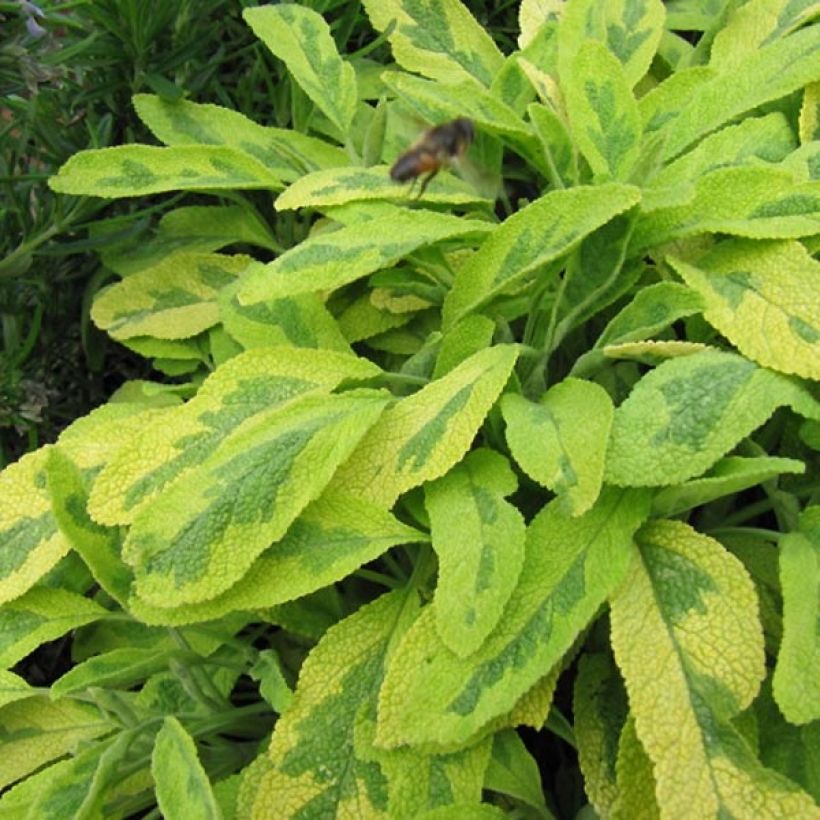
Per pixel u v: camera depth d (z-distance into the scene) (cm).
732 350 19
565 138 21
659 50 25
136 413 20
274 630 20
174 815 15
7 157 23
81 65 22
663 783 14
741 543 18
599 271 18
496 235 18
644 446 16
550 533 16
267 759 16
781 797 14
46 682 22
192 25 23
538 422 17
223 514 16
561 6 25
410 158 18
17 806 16
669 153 21
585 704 17
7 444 22
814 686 14
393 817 15
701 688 15
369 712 16
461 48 24
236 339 20
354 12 25
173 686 18
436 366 19
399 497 18
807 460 19
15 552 17
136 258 23
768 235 18
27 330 23
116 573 17
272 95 24
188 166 21
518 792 16
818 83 21
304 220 24
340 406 17
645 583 16
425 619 16
